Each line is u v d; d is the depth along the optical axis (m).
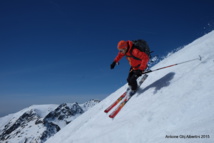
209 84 3.53
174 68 5.88
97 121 6.25
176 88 4.34
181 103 3.46
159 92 4.87
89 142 4.82
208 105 2.92
